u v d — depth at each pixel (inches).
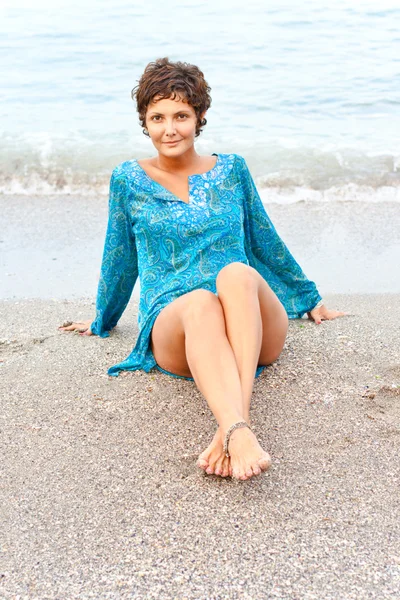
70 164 297.4
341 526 97.7
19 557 93.6
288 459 113.0
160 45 436.8
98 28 466.3
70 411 129.5
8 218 261.6
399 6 487.8
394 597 85.3
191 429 122.3
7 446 119.1
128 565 91.6
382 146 303.1
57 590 87.8
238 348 110.8
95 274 214.1
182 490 106.2
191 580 88.7
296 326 163.8
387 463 111.9
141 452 116.3
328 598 85.4
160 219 132.2
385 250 228.1
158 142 130.7
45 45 440.8
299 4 499.5
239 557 92.4
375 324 166.6
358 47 427.5
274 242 151.4
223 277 116.6
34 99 364.5
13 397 135.4
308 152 299.7
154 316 130.6
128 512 101.7
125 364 141.9
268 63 407.5
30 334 167.5
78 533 97.8
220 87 376.5
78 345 158.1
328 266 215.9
